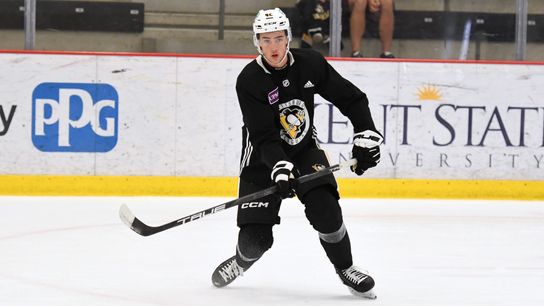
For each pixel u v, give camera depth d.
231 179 18.23
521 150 18.75
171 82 18.03
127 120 18.00
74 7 19.34
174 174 18.12
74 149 17.92
